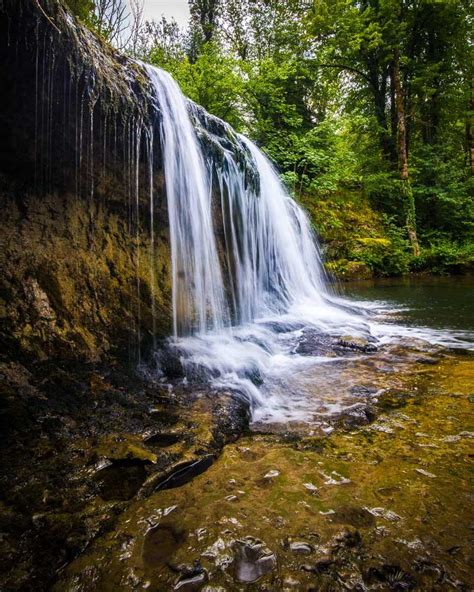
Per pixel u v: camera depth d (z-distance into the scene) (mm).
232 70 12094
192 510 1669
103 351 3270
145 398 2895
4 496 1742
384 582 1291
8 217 2836
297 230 8945
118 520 1639
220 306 5301
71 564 1411
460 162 19016
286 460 2092
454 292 9484
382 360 4156
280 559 1372
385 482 1853
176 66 11352
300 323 6055
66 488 1833
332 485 1834
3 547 1474
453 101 16812
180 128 4449
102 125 3289
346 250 13344
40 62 2604
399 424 2551
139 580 1328
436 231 15516
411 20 14969
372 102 17547
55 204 3148
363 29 14617
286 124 14102
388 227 14961
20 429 2240
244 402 2992
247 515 1610
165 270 4297
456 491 1769
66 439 2242
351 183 15742
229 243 5715
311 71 15102
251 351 4273
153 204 4113
